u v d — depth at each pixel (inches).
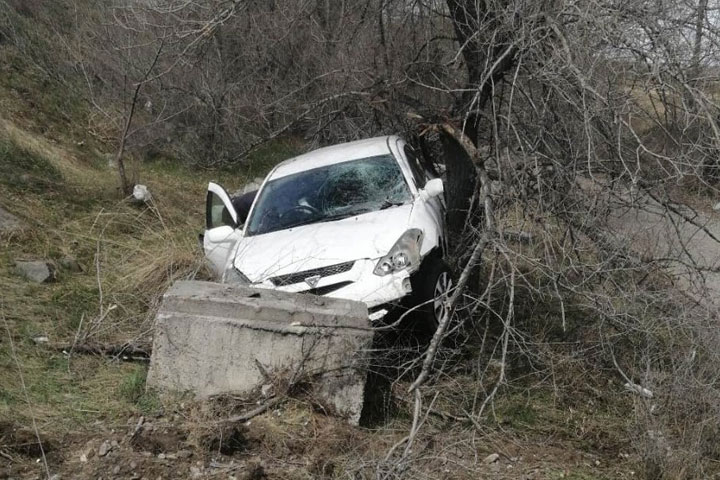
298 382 184.2
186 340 187.3
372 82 304.2
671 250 206.7
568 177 211.5
